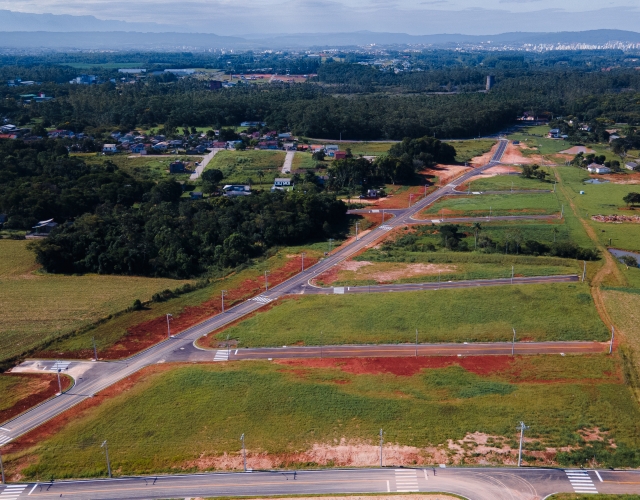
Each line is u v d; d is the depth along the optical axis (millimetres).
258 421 93812
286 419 94188
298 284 154000
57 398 102000
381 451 84938
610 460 83562
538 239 186250
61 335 124312
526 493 78000
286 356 115625
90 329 128250
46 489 81000
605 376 105000
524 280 151875
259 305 141000
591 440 87688
